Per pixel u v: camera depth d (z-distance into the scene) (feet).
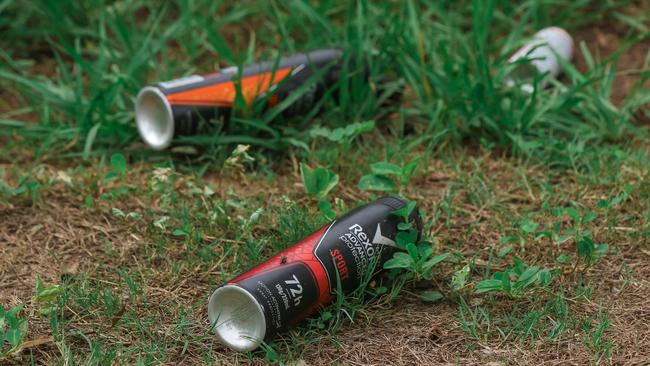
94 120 12.69
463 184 11.44
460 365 8.14
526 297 9.09
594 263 9.66
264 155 12.22
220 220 10.37
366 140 12.64
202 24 14.32
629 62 14.79
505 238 9.70
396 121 13.11
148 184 10.93
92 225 10.60
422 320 8.84
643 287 9.31
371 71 13.06
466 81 12.44
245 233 10.02
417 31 13.51
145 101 11.89
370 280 9.16
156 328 8.77
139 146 12.48
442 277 9.50
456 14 15.53
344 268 8.70
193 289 9.41
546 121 12.57
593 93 12.76
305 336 8.54
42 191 11.27
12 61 14.02
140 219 10.50
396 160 11.94
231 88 12.10
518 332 8.55
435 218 10.54
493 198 11.14
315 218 10.13
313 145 11.98
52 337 8.30
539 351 8.32
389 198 9.41
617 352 8.25
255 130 12.26
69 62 14.93
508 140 12.39
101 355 8.18
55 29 14.98
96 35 14.67
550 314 8.84
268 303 8.08
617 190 11.16
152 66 14.19
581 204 10.89
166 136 11.75
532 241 10.09
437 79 12.70
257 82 12.31
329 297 8.63
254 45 15.19
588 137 12.30
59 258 9.99
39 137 12.57
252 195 11.24
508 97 12.82
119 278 9.59
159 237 10.24
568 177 11.62
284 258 8.46
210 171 11.97
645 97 13.01
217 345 8.51
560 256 9.48
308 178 10.50
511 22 15.34
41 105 13.37
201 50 14.89
